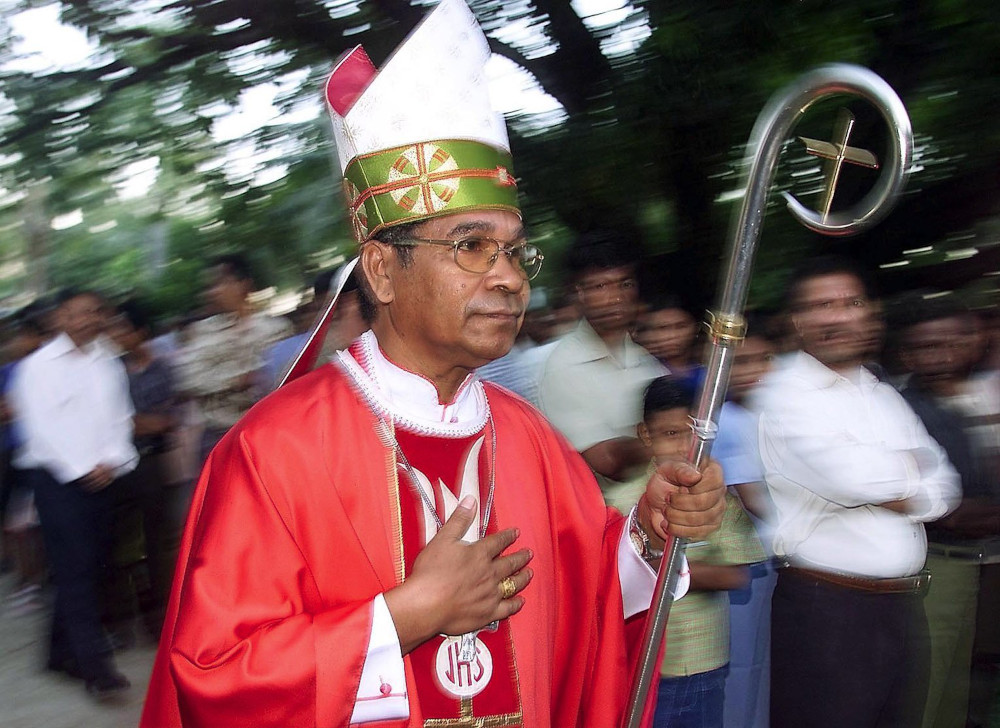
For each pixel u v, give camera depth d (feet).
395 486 6.56
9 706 17.26
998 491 11.59
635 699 6.89
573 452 7.66
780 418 10.50
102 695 17.52
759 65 17.37
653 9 18.42
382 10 22.86
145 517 19.06
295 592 6.21
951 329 11.59
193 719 5.98
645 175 18.89
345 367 6.84
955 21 15.58
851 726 10.39
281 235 24.88
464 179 6.38
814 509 10.48
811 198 16.69
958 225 16.35
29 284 33.30
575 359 11.60
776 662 10.71
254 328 17.92
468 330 6.40
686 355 12.85
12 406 17.85
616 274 11.56
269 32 23.68
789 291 10.82
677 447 10.73
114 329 19.56
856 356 10.48
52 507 17.33
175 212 27.30
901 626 10.44
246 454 6.36
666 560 6.68
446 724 6.36
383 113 6.46
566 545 7.25
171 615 6.48
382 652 5.94
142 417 18.56
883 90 5.61
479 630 6.32
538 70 20.02
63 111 26.17
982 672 12.33
